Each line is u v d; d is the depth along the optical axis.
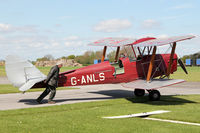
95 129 5.48
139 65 11.34
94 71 10.86
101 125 5.84
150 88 9.27
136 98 11.07
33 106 8.99
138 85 9.99
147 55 11.46
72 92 14.09
